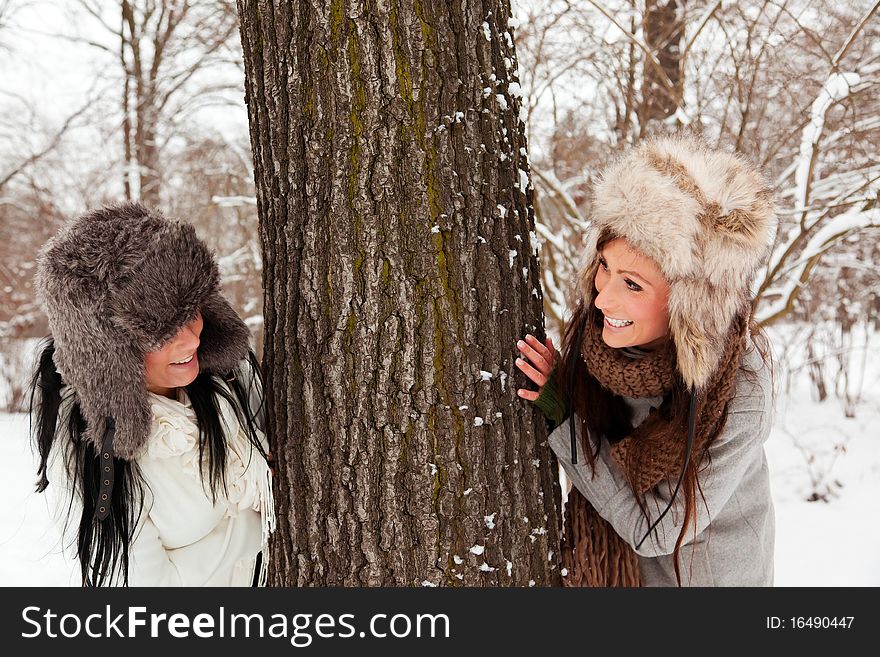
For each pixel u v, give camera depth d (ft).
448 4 5.07
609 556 6.18
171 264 4.79
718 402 5.48
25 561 13.25
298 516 5.43
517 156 5.58
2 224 29.84
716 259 4.97
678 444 5.48
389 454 5.14
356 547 5.26
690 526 5.82
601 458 5.87
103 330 4.69
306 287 5.21
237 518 5.90
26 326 28.14
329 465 5.27
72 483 5.22
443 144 5.04
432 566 5.20
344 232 5.07
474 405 5.20
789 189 15.11
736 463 5.75
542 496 5.67
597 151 16.05
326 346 5.19
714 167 5.07
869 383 24.31
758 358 5.85
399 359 5.09
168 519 5.57
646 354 5.60
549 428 6.05
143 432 4.99
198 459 5.47
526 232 5.63
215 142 25.61
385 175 5.00
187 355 5.14
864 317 22.09
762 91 14.58
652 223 4.91
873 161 13.73
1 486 17.78
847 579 12.68
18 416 24.81
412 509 5.17
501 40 5.48
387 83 4.95
